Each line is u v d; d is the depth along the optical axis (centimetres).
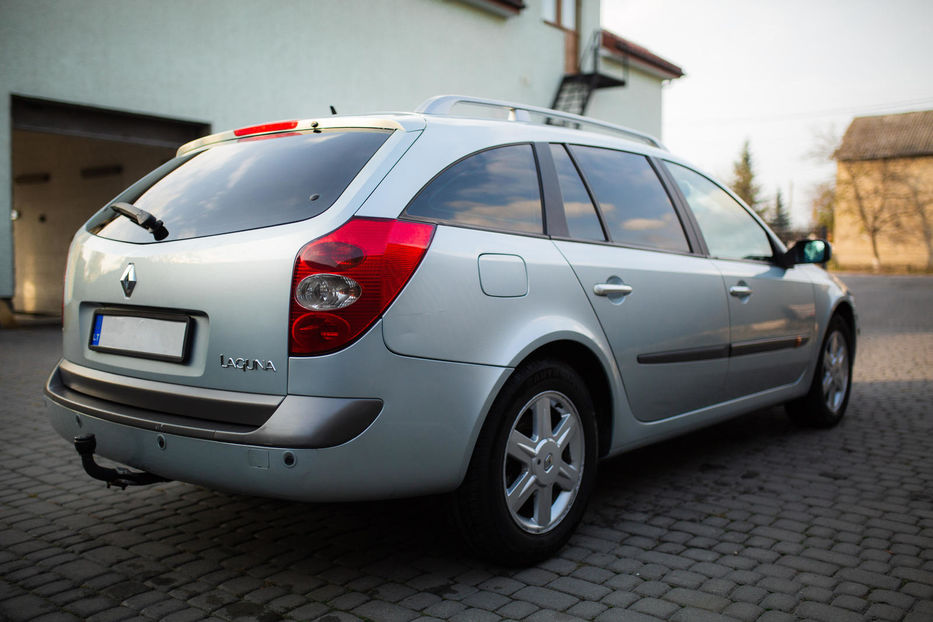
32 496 343
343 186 236
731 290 371
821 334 459
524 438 263
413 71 1519
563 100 1991
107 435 253
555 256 279
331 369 215
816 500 344
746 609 236
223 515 320
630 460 413
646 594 247
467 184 262
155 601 240
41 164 1470
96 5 1035
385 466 224
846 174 5188
